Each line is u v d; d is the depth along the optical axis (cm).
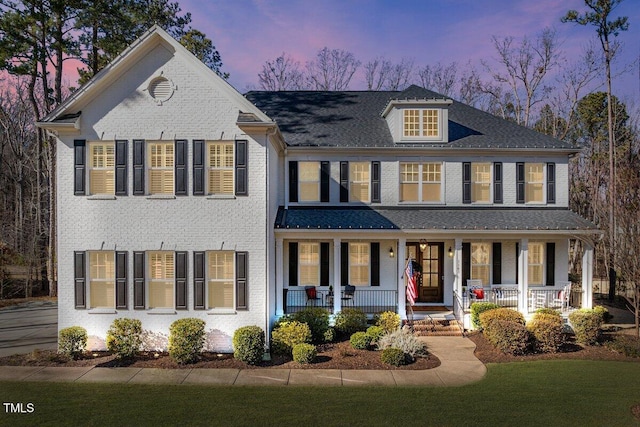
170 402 1073
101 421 966
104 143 1518
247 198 1496
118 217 1491
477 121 2194
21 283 2980
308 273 1961
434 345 1573
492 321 1566
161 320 1492
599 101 3981
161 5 3027
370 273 1975
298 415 1000
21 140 4297
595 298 2652
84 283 1489
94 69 2812
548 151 1956
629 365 1377
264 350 1416
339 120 2156
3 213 3531
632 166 2044
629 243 1648
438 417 995
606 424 969
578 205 3809
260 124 1455
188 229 1493
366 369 1328
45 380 1225
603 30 3003
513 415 1010
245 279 1491
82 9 2444
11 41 2348
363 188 1972
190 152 1497
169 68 1493
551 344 1502
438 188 1980
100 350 1490
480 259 2020
